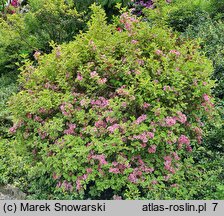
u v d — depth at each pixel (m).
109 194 4.27
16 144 4.59
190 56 4.41
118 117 3.95
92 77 4.03
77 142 3.98
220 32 6.25
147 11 6.70
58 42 7.71
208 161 4.61
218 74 5.62
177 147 4.22
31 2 7.83
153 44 4.25
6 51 7.86
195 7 7.15
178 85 4.04
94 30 4.55
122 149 3.95
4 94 6.89
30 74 4.58
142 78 4.07
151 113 4.01
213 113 4.41
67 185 4.07
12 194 4.86
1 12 9.07
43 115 4.36
